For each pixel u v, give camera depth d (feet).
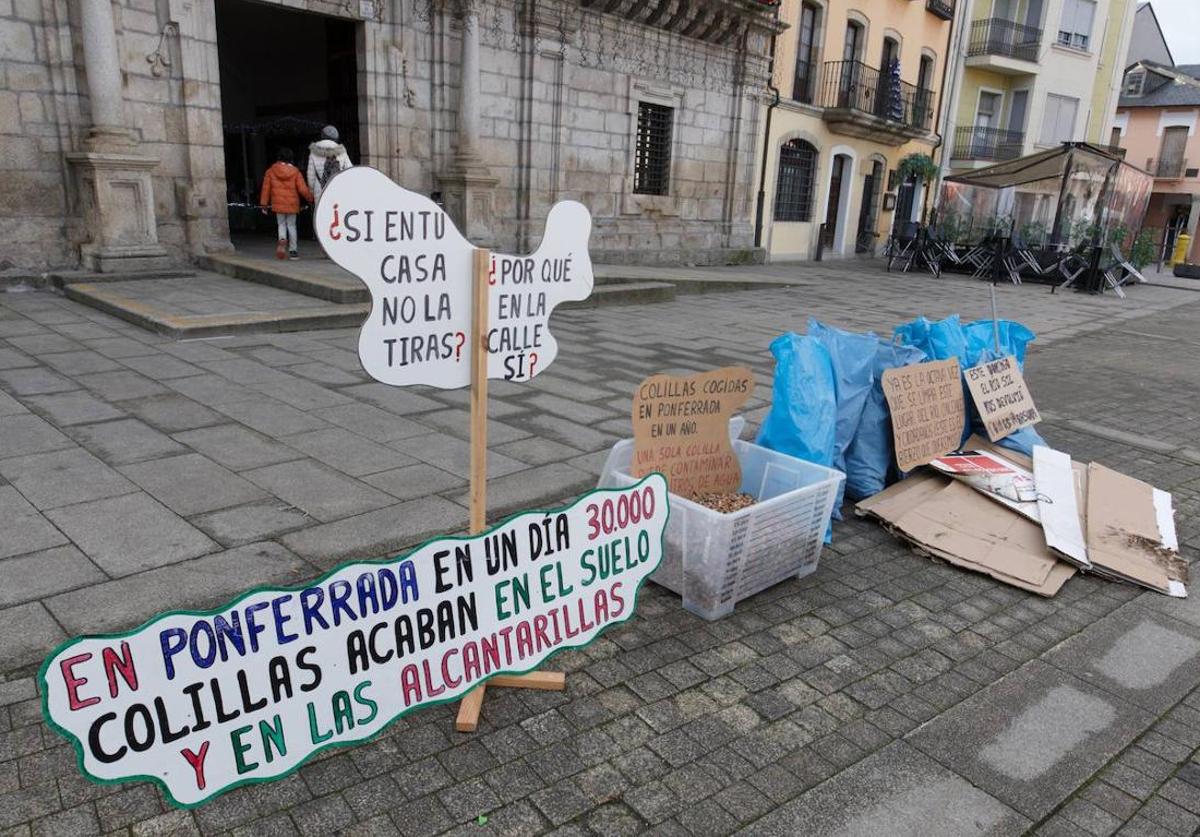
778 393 13.28
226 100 56.54
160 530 11.71
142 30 31.07
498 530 7.69
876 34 70.74
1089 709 9.23
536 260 8.69
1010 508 13.94
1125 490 14.99
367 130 38.73
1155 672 10.06
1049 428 21.04
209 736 5.98
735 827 7.22
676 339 29.76
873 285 54.75
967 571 12.48
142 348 22.00
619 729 8.41
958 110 85.05
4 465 13.79
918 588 11.93
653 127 52.60
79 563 10.63
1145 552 13.04
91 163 29.30
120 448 14.87
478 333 8.20
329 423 17.02
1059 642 10.65
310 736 6.62
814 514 11.72
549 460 15.74
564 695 8.92
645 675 9.37
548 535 8.12
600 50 47.01
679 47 51.88
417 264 7.71
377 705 7.06
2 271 29.25
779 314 38.06
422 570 7.17
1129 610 11.60
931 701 9.21
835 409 13.52
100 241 30.40
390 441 16.17
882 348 15.25
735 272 54.75
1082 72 89.20
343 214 7.07
